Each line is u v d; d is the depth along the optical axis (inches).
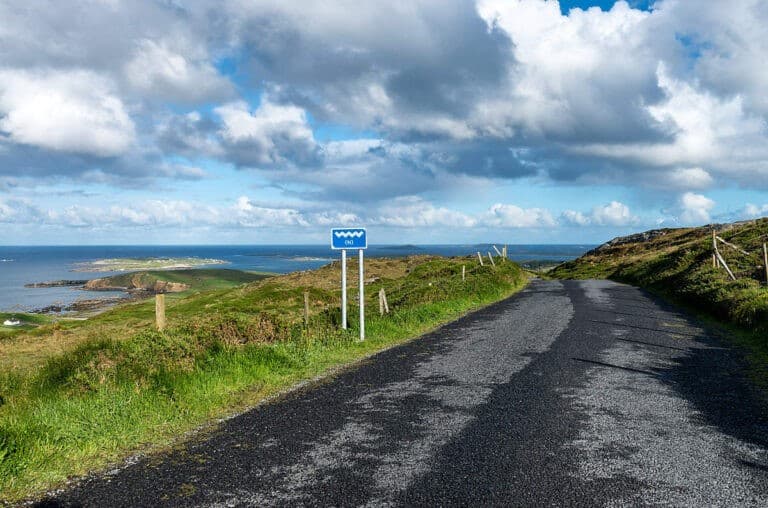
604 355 446.0
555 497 187.9
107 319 1489.9
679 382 354.0
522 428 262.8
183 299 1940.2
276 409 303.4
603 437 248.7
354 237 558.9
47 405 290.7
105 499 193.9
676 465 215.3
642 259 2086.6
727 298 677.3
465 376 378.6
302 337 514.9
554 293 1087.6
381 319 642.2
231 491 197.3
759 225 1624.0
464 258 2386.8
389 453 231.5
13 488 204.2
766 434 252.1
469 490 194.1
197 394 325.7
